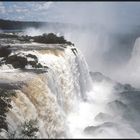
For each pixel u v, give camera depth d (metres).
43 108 22.72
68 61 36.34
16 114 18.95
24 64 28.67
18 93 20.91
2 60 30.11
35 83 23.78
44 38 47.00
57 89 28.77
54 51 35.66
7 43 44.06
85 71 45.31
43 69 28.12
